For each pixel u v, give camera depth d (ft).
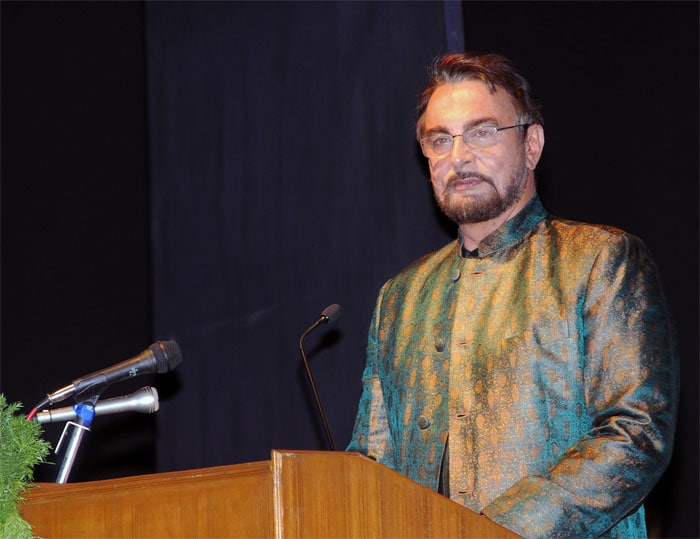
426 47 20.22
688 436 19.15
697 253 19.16
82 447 21.53
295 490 9.09
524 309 13.17
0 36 21.74
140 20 23.02
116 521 8.95
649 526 19.13
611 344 12.35
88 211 22.22
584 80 20.10
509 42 20.49
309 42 21.40
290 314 21.13
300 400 20.86
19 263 21.45
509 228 13.96
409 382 13.96
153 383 22.18
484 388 13.01
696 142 19.25
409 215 20.17
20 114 21.81
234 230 21.83
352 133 20.83
